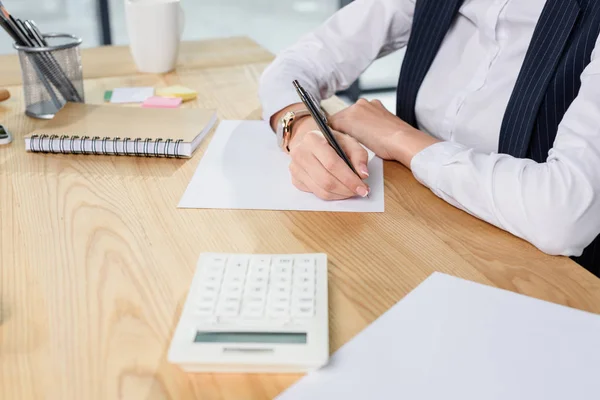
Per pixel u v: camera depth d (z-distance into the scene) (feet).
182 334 1.90
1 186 2.98
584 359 1.88
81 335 1.99
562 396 1.74
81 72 4.03
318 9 14.89
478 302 2.14
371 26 4.18
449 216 2.80
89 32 12.85
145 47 4.62
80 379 1.81
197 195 2.92
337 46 4.17
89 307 2.12
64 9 13.74
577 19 3.08
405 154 3.12
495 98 3.55
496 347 1.92
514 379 1.80
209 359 1.80
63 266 2.35
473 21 3.66
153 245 2.50
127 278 2.28
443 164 2.88
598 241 3.28
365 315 2.09
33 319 2.06
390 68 13.29
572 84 3.09
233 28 14.38
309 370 1.83
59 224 2.64
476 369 1.83
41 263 2.37
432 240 2.59
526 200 2.59
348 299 2.18
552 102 3.17
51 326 2.03
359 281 2.29
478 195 2.73
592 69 2.84
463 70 3.74
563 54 3.14
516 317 2.06
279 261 2.26
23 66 3.76
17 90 4.30
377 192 2.99
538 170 2.68
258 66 4.96
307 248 2.51
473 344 1.94
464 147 2.99
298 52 4.15
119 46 5.40
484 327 2.01
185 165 3.25
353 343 1.94
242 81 4.61
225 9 15.20
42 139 3.33
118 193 2.93
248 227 2.66
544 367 1.85
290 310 2.01
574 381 1.80
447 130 3.78
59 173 3.13
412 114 4.01
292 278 2.17
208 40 5.63
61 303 2.14
